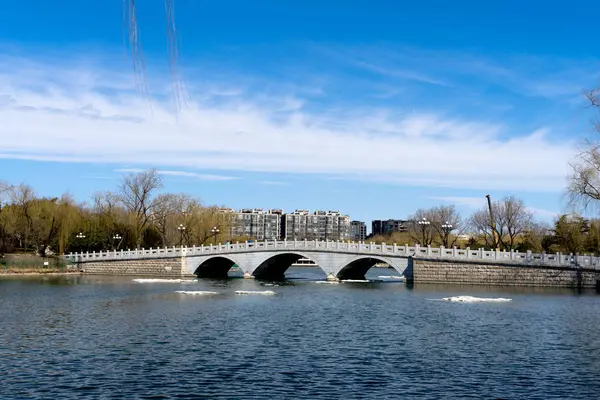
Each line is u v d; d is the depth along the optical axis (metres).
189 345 32.22
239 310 47.25
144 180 109.94
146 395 22.81
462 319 42.19
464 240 146.25
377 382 24.94
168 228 119.69
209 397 22.66
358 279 87.00
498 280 68.12
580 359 29.27
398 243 138.62
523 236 111.50
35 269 96.19
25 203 106.56
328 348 31.67
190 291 64.50
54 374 25.77
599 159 60.09
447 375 26.16
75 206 116.25
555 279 65.25
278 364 27.92
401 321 41.31
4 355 29.45
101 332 36.28
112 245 120.06
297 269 157.12
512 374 26.38
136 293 62.06
